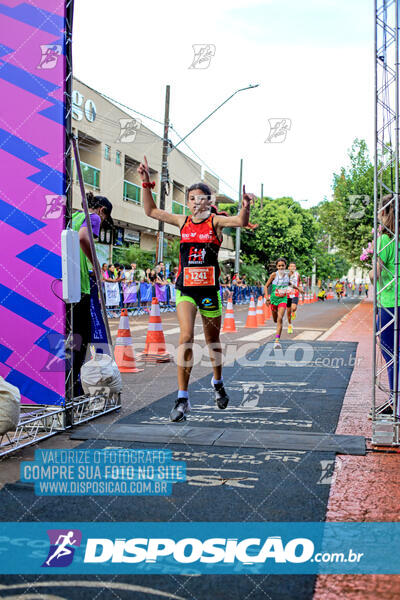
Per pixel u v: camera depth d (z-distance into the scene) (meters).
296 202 51.41
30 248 4.86
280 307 11.31
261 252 50.53
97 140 24.64
